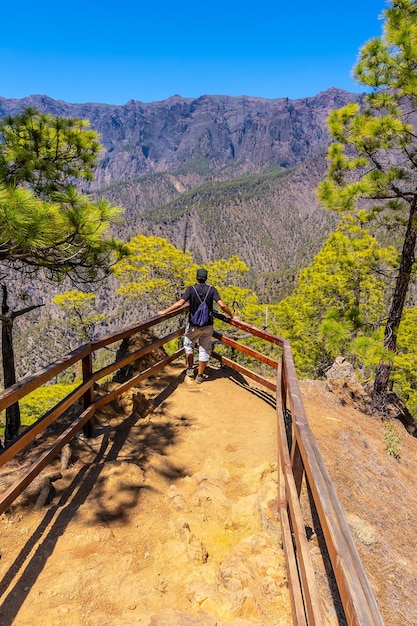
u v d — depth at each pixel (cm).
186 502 420
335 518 194
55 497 412
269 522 380
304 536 264
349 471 676
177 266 2403
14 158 786
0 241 581
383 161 856
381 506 625
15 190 548
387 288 1880
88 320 2884
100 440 526
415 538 580
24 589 296
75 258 813
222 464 508
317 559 396
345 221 1684
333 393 1024
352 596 151
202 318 716
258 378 698
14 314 942
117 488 426
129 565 324
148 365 805
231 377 800
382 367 1025
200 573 320
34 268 861
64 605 282
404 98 791
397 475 747
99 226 614
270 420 626
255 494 429
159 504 412
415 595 455
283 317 2238
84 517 381
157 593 300
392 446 850
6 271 884
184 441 555
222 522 402
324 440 745
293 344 2153
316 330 2028
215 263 2492
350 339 1050
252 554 344
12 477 431
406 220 992
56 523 371
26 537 351
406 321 1833
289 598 294
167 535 364
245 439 568
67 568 318
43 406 2764
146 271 2369
